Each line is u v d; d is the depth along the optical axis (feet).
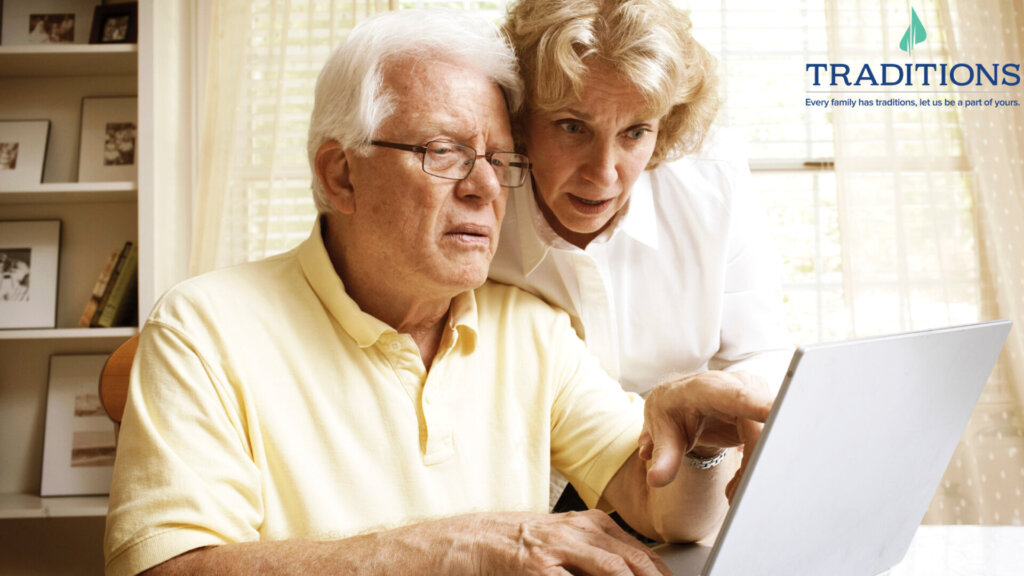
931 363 2.49
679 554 3.11
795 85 9.93
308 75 9.08
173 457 2.76
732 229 4.77
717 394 2.88
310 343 3.23
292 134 9.05
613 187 3.74
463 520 2.63
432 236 3.19
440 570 2.49
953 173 9.61
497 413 3.52
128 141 9.24
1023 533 3.56
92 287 9.29
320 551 2.60
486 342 3.67
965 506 9.22
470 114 3.22
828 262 10.12
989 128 9.52
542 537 2.50
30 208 9.30
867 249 9.48
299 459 3.05
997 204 9.43
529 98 3.60
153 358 2.99
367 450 3.16
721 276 4.75
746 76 9.89
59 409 8.95
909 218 9.53
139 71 8.46
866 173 9.50
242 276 3.34
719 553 2.13
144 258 8.40
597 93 3.45
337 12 9.09
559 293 4.37
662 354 4.89
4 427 9.12
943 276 9.45
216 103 8.67
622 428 3.62
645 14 3.42
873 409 2.35
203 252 8.52
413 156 3.15
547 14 3.44
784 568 2.43
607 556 2.42
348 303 3.24
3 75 9.33
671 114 4.02
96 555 9.22
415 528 2.62
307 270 3.37
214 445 2.88
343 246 3.40
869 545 2.82
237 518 2.81
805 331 9.98
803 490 2.28
